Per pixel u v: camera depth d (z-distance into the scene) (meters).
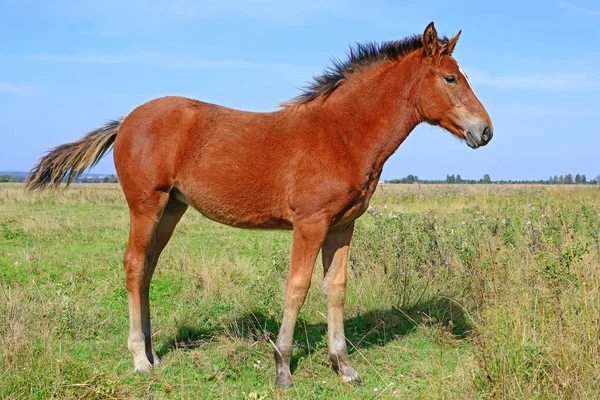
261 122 4.38
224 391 4.07
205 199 4.41
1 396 3.53
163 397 3.97
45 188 4.95
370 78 4.38
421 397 3.75
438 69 4.32
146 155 4.35
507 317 4.22
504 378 3.46
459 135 4.38
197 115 4.41
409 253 6.63
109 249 9.87
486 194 19.81
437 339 5.07
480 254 5.95
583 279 4.57
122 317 5.78
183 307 5.97
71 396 3.60
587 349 3.56
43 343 4.25
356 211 4.31
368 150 4.27
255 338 5.10
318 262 7.00
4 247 9.79
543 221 7.95
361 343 5.12
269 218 4.40
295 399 3.97
